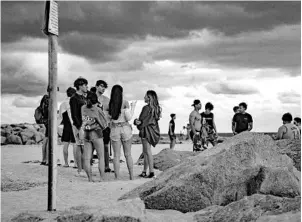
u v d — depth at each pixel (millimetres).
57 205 6160
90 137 9273
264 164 5816
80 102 10039
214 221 4508
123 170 11688
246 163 5688
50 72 5441
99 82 9961
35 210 5727
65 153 11508
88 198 6828
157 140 10133
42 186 8242
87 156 9195
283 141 8203
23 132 33719
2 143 32312
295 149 7816
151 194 5535
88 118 9234
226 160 5609
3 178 8602
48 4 5422
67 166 11477
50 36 5430
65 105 10945
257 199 4473
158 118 10141
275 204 4301
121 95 9727
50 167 5508
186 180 5426
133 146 32094
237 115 12797
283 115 10055
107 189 7754
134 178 9945
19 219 5141
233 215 4398
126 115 9719
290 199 4324
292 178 5535
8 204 6281
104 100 10000
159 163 12688
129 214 4574
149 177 10070
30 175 9422
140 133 10086
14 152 22422
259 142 5980
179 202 5395
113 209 4707
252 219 4203
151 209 5465
